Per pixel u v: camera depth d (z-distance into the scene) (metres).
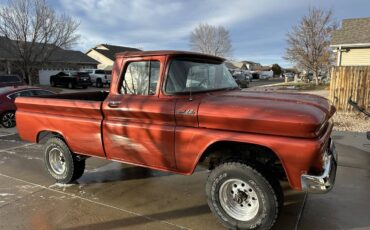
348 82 11.34
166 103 3.56
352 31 18.84
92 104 4.16
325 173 2.97
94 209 4.00
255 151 3.36
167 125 3.58
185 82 3.70
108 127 4.04
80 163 4.84
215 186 3.36
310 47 31.47
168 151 3.58
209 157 3.60
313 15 30.97
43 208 4.05
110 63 50.00
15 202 4.24
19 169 5.67
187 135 3.40
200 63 4.04
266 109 3.04
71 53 37.75
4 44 23.83
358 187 4.54
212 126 3.29
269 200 3.10
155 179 5.06
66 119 4.48
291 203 4.06
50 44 24.73
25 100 5.00
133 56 3.88
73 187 4.77
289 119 2.86
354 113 11.20
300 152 2.85
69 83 28.77
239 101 3.33
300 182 2.94
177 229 3.48
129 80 3.94
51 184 4.90
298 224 3.52
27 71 24.05
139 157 3.86
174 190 4.59
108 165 5.82
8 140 8.25
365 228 3.42
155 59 3.71
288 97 3.61
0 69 25.05
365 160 5.79
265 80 57.22
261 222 3.16
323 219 3.63
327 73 35.19
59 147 4.72
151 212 3.90
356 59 18.11
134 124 3.81
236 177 3.22
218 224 3.58
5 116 10.21
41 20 23.72
